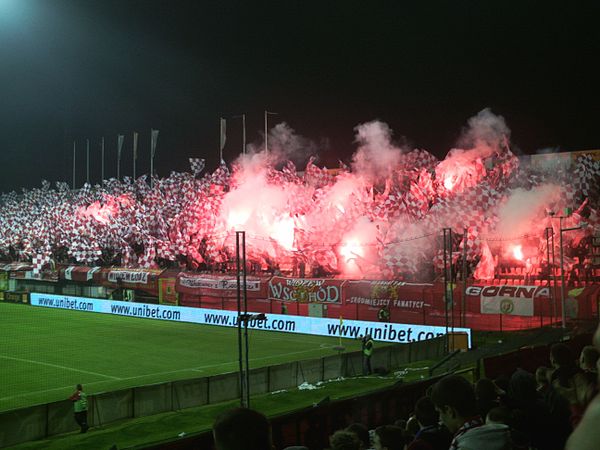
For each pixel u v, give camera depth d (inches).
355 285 2004.2
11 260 3577.8
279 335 2058.3
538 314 1678.2
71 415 1000.2
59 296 2933.1
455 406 192.2
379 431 284.7
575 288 1686.8
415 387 748.0
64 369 1604.3
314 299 2084.2
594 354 325.7
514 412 280.5
